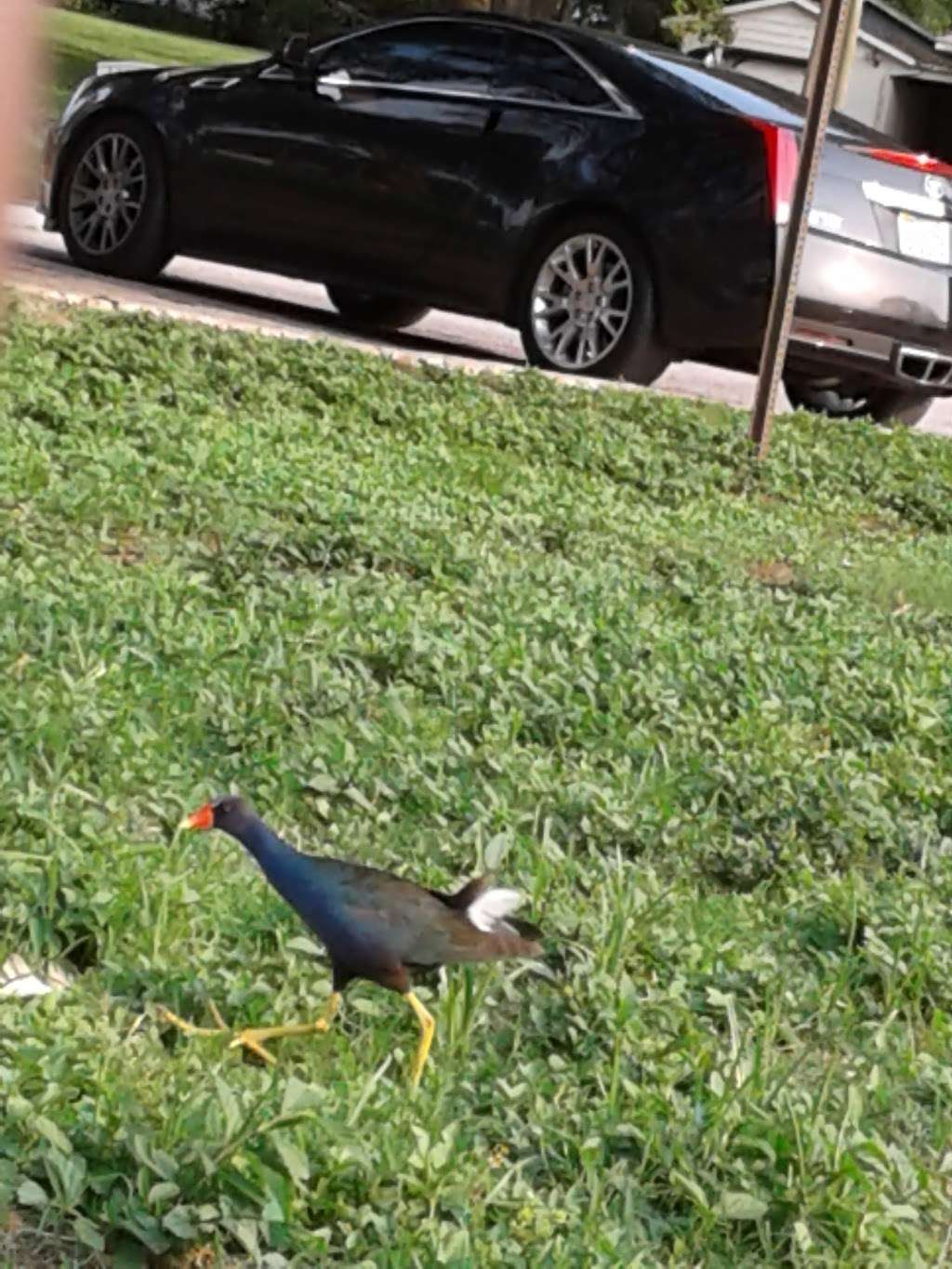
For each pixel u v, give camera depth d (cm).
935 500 1467
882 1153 675
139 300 1540
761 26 4250
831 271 1528
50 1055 602
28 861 733
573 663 1095
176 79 1616
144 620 1040
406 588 1145
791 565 1305
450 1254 566
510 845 864
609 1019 730
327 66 1582
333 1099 614
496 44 1555
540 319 1538
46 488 1164
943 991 844
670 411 1477
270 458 1271
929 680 1155
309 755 917
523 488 1326
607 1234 602
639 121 1520
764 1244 633
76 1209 557
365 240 1570
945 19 5269
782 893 927
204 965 709
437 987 742
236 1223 553
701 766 1030
